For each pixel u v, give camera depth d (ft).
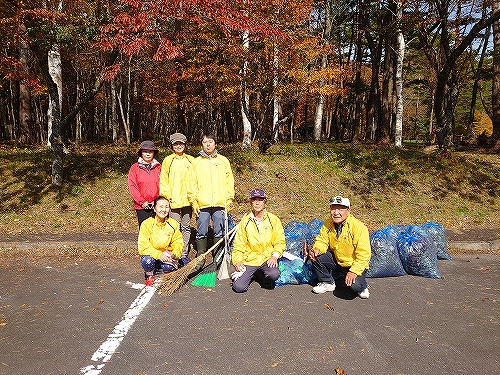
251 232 15.47
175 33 32.32
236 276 15.60
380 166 38.68
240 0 32.86
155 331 12.17
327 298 14.78
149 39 29.66
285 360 10.52
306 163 38.96
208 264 18.79
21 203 28.94
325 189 34.81
